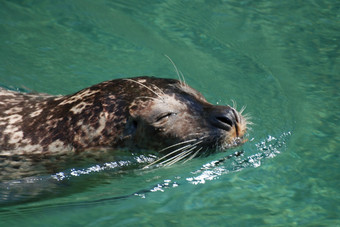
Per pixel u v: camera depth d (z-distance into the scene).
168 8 34.59
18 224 18.48
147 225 18.62
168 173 21.38
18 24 31.73
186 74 28.16
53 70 28.02
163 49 30.47
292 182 21.25
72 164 20.36
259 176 21.52
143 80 21.36
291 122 25.02
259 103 26.17
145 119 20.16
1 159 20.09
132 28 32.28
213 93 26.55
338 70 29.70
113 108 20.47
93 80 27.41
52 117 20.88
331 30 33.38
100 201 19.98
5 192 19.39
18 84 26.45
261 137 23.59
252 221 19.00
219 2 35.88
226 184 21.02
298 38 32.47
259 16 34.50
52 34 31.16
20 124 20.94
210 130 20.31
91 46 30.38
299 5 35.84
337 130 24.78
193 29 32.62
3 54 28.91
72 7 33.84
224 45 31.31
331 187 21.05
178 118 20.33
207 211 19.47
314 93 27.61
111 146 20.47
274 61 30.17
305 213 19.53
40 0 34.16
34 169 20.06
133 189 20.78
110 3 34.56
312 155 22.88
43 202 19.64
